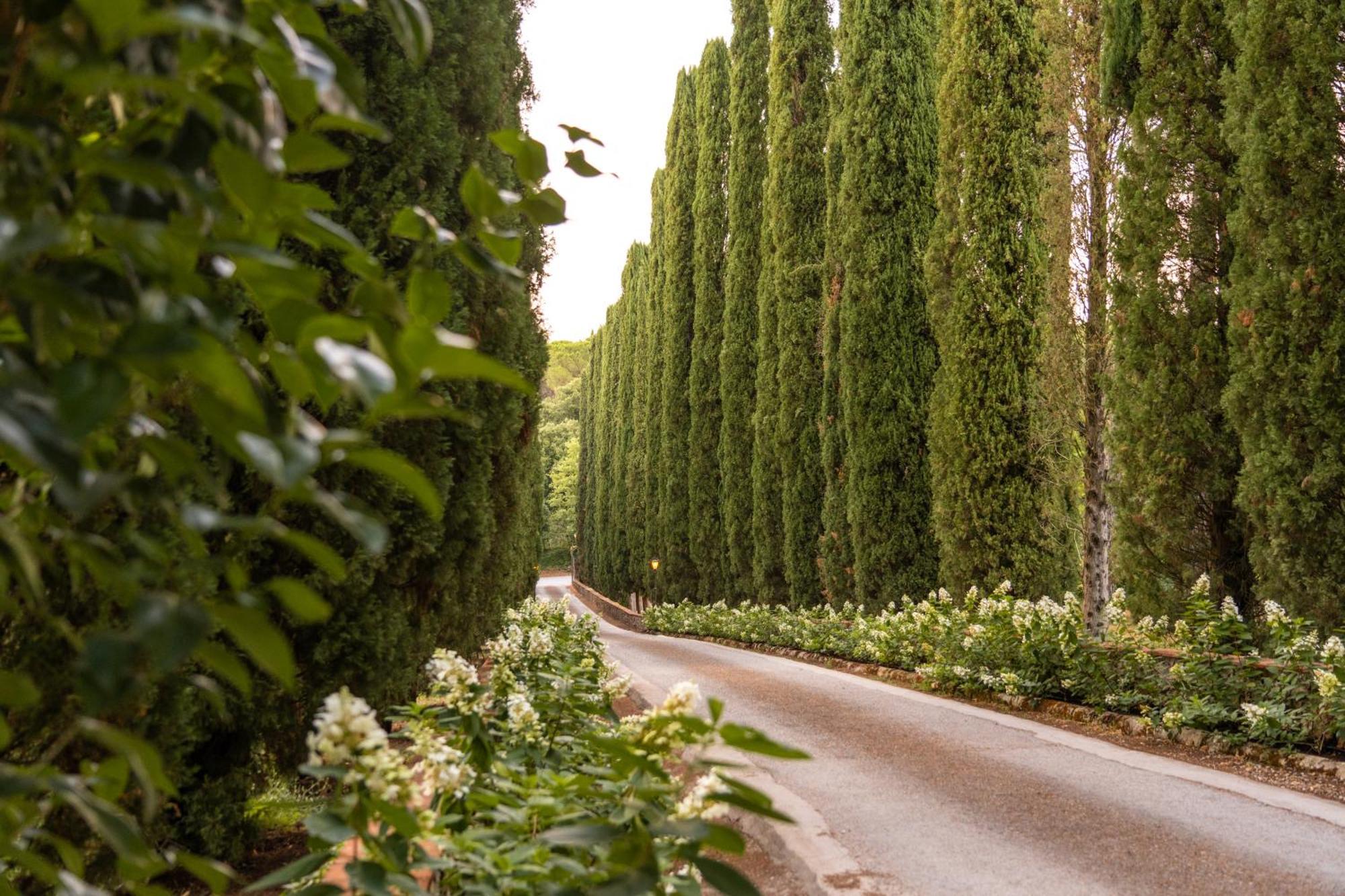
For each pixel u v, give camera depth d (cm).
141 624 71
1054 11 1109
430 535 502
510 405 614
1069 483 1213
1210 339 890
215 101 73
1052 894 380
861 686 1063
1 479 173
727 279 2423
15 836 112
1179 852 434
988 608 1001
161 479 111
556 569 7469
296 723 449
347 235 100
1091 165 1080
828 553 1766
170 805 371
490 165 603
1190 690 732
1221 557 906
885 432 1558
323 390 93
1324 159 745
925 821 486
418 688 569
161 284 82
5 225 67
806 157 2030
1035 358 1212
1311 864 415
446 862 186
